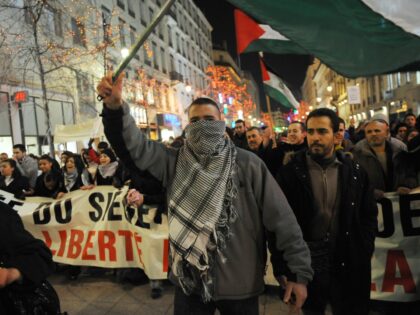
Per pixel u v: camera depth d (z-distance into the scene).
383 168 3.95
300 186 2.72
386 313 3.98
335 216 2.69
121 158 2.08
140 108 27.50
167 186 2.20
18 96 13.88
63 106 17.66
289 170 2.79
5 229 1.88
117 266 5.05
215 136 2.04
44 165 6.07
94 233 5.16
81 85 18.45
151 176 2.17
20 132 14.83
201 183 1.99
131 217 4.86
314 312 2.69
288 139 5.15
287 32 2.87
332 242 2.68
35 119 15.79
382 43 2.79
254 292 2.11
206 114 2.11
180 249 1.96
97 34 18.75
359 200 2.68
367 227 2.73
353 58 2.83
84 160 8.96
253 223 2.13
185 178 2.05
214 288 2.05
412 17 2.71
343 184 2.67
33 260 1.91
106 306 4.43
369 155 3.95
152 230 4.70
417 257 3.89
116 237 5.06
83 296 4.75
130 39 26.88
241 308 2.10
